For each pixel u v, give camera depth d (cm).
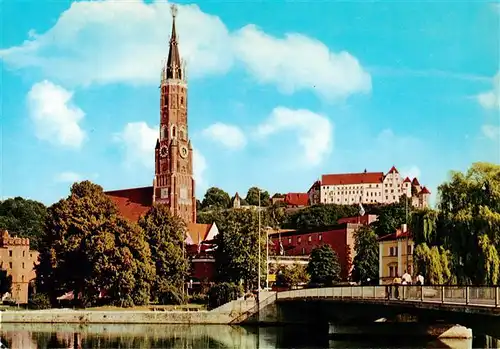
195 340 8412
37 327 10031
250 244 13838
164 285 12950
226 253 13875
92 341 8262
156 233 13500
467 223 8150
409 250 13712
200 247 17875
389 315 7719
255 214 14388
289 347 7638
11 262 17212
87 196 12725
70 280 12462
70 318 10656
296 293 9594
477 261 7969
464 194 8519
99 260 11881
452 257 8231
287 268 15925
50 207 12850
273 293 10394
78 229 12406
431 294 5878
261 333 9219
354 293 7688
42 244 12794
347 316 8100
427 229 8581
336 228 18388
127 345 7906
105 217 12744
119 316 10625
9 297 16562
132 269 12012
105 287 11931
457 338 8088
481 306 4916
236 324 10406
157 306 12156
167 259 13400
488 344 7581
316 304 9675
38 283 12838
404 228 14462
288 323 10269
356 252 16938
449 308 5322
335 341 8156
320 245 17662
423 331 8156
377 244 16238
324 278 16412
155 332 9350
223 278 13862
